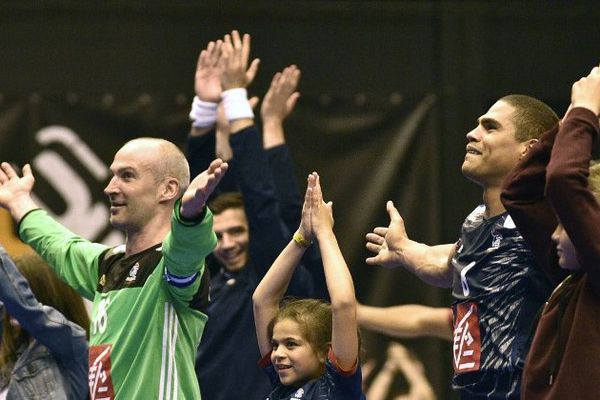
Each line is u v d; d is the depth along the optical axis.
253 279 10.77
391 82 14.49
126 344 8.41
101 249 9.10
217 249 11.02
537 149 7.41
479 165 8.18
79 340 9.20
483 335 7.85
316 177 8.66
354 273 14.10
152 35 14.35
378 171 14.28
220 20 14.44
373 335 13.95
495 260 7.92
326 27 14.51
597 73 7.27
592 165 7.16
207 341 10.66
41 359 9.16
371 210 14.22
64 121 14.09
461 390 7.95
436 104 14.44
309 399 8.32
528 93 14.66
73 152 14.04
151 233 8.70
